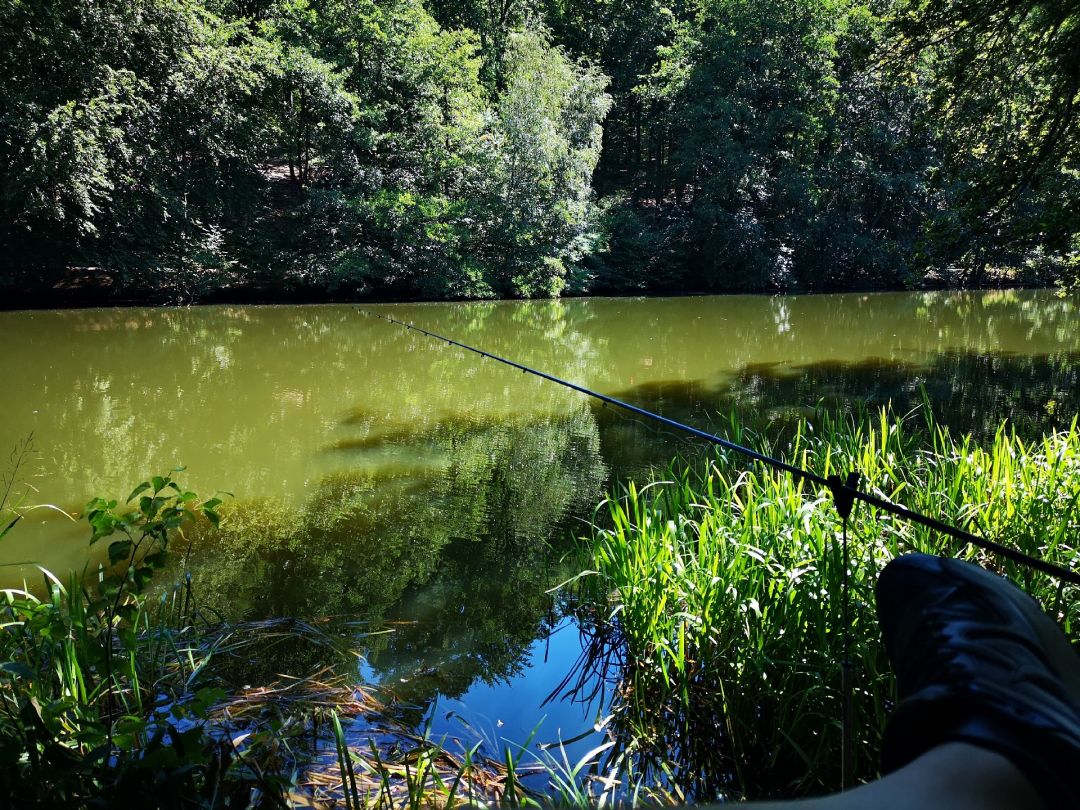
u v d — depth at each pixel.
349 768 1.91
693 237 22.25
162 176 16.03
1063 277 6.85
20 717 1.62
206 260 16.39
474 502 4.92
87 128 13.94
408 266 18.23
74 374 8.93
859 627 2.44
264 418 7.05
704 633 2.69
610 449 6.03
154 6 15.30
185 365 9.57
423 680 2.85
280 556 4.08
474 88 19.72
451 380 8.84
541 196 19.11
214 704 2.52
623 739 2.52
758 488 3.57
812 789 2.27
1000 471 3.47
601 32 27.56
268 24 17.70
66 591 2.53
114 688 2.27
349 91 18.17
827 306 17.48
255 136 17.23
